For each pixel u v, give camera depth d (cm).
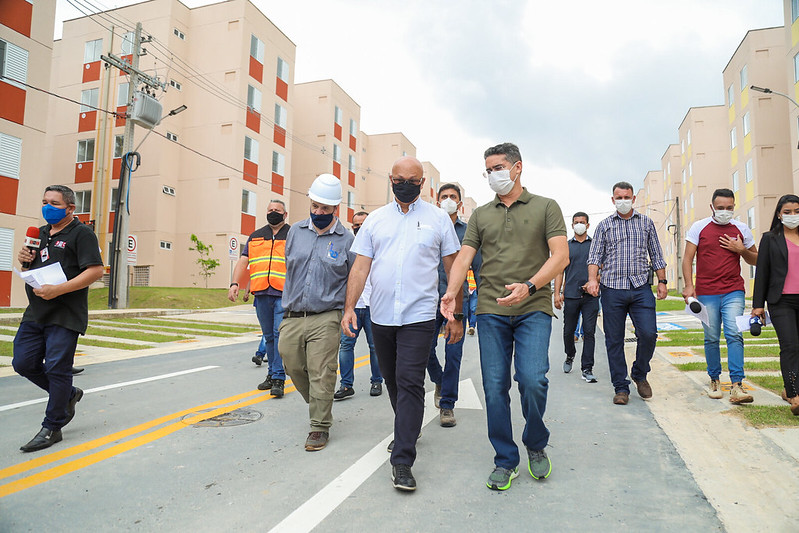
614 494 296
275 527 258
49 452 371
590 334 628
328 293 401
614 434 407
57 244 383
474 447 384
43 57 1747
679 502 284
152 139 2619
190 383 615
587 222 652
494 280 327
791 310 440
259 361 740
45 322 379
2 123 1634
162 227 2636
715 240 508
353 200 4122
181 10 2734
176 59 2695
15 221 1672
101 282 2645
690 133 4122
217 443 392
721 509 275
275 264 553
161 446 384
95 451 373
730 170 3148
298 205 3703
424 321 332
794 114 2169
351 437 409
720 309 506
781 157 2672
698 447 371
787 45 2222
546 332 315
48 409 385
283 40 3081
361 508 280
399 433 314
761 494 290
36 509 281
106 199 2703
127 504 286
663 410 473
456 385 445
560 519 266
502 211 336
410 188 344
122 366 732
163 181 2636
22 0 1683
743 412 447
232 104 2683
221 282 2644
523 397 316
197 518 269
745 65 2836
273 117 2995
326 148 3688
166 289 2261
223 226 2655
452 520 265
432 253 347
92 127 2748
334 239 412
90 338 1020
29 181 1711
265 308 555
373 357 564
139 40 1742
